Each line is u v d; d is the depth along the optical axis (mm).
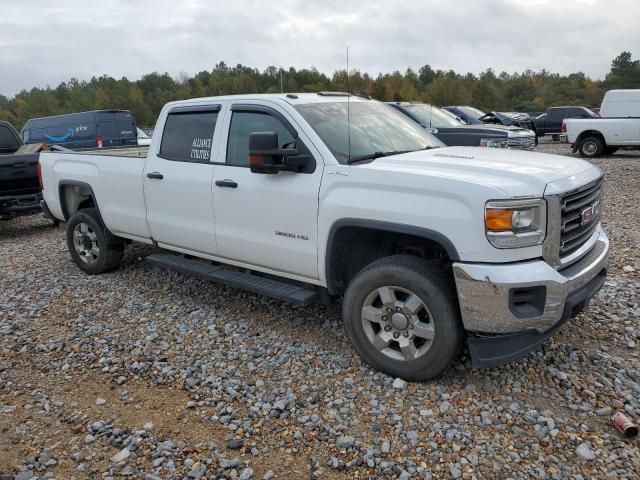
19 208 8914
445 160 3779
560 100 90312
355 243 4047
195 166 4828
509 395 3479
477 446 3000
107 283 6102
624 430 3016
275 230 4230
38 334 4793
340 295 4230
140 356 4254
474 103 75375
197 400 3604
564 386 3553
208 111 4844
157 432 3258
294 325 4691
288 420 3314
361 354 3842
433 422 3219
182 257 5461
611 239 6969
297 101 4383
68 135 17938
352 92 5508
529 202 3174
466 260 3246
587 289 3619
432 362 3494
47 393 3781
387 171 3574
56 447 3160
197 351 4289
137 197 5484
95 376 3994
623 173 13281
